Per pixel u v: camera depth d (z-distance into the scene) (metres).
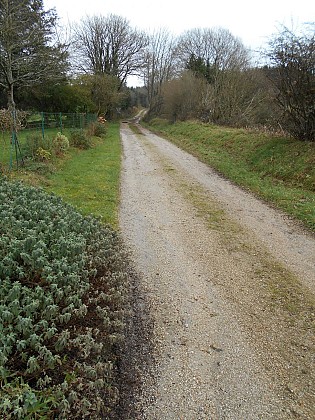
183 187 9.79
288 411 2.65
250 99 24.39
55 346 2.57
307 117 11.11
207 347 3.33
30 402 2.12
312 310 3.99
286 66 10.97
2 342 2.38
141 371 2.97
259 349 3.32
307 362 3.17
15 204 4.54
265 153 12.21
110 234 4.75
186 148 18.80
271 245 5.86
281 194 8.68
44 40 12.58
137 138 24.83
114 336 2.97
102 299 3.38
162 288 4.37
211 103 26.64
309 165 9.81
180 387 2.84
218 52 33.22
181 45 41.56
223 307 4.00
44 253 3.44
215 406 2.68
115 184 9.44
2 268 3.06
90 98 32.00
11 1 10.45
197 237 6.12
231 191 9.49
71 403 2.33
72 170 10.55
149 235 6.11
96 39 39.72
